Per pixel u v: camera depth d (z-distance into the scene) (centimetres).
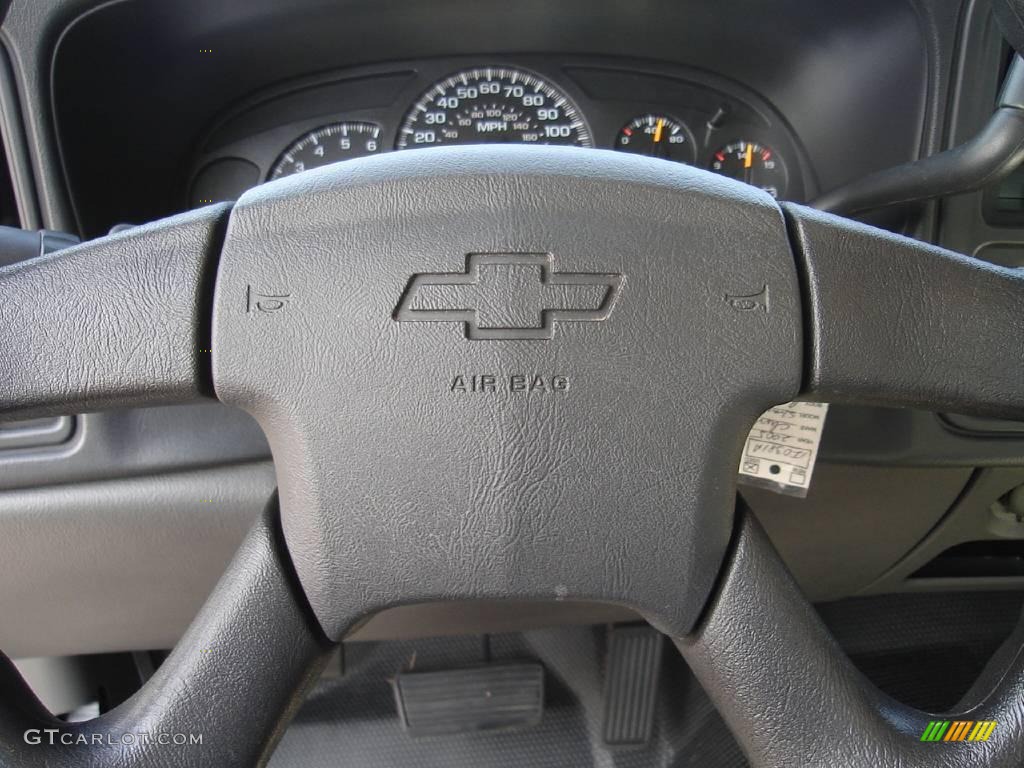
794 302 62
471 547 62
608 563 63
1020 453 112
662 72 141
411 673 158
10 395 61
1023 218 112
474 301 61
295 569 64
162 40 123
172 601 122
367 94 140
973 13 110
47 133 113
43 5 110
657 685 155
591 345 61
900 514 125
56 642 130
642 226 61
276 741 64
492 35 136
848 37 126
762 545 65
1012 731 63
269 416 62
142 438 105
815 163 142
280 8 124
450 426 61
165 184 141
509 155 64
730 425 62
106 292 61
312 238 61
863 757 62
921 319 63
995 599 166
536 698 156
